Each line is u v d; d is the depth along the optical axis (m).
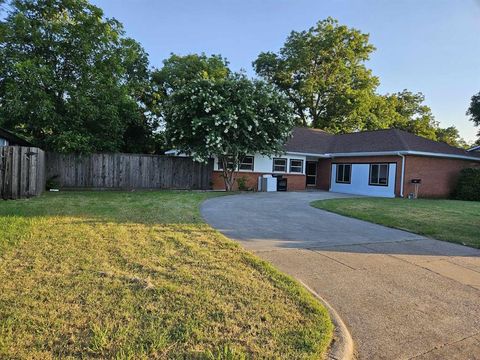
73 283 3.67
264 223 8.09
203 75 19.11
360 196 16.81
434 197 18.52
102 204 9.79
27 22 14.93
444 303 3.84
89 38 16.06
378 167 18.88
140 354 2.47
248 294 3.65
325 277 4.54
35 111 14.39
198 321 2.99
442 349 2.89
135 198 11.88
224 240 5.93
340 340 2.88
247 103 15.43
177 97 15.83
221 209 9.97
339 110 32.69
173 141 16.44
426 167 18.25
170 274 4.10
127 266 4.30
